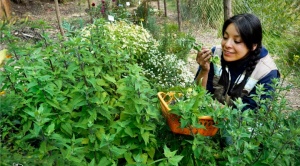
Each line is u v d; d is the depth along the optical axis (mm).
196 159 1791
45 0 9078
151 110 1824
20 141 1607
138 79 1800
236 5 5754
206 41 5766
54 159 1566
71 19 7105
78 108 1938
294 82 3945
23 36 4207
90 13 6086
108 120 1956
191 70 4434
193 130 1754
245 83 2172
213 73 2348
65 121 1807
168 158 1587
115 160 1827
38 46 2164
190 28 5809
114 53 2268
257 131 1699
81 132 1845
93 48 2158
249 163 1653
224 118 1671
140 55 3906
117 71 2170
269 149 1637
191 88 1958
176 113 1662
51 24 6688
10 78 1884
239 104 1665
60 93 1865
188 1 6738
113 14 5793
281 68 4195
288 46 4555
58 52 2189
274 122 1713
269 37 4797
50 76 1868
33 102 1809
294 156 1715
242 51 2045
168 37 4535
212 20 6461
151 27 5422
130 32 4180
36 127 1521
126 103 1840
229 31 2021
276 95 1745
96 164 1775
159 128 1985
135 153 1855
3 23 2309
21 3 8500
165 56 3832
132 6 8039
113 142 1842
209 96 1878
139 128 1779
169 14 7547
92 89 1839
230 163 1557
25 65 1933
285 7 4668
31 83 1715
